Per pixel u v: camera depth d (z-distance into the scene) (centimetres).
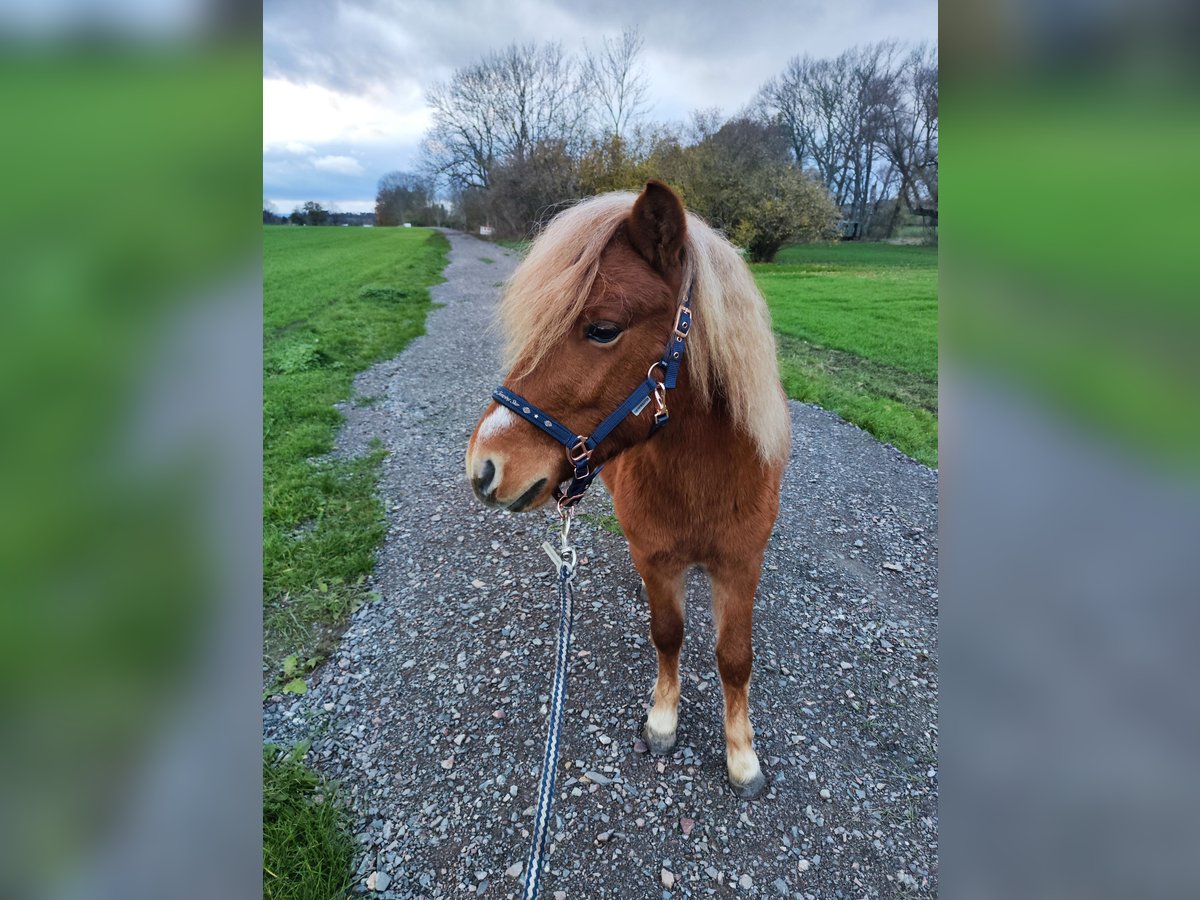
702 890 188
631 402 153
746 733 223
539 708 254
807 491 452
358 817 211
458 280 1630
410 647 291
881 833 204
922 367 785
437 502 431
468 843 202
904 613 314
